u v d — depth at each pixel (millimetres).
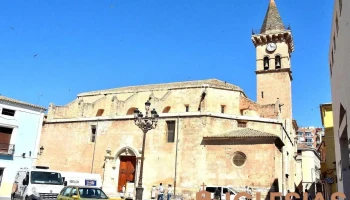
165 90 46375
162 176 39031
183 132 39875
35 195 22312
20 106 36781
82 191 19016
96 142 44406
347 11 15352
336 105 22688
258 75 53375
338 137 23156
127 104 45969
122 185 41562
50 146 47438
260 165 34844
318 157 74375
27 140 36781
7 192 34062
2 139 35188
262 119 40656
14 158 35344
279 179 36531
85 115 47500
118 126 43750
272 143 35094
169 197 34094
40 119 38500
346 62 16312
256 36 55219
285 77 51469
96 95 51531
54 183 24281
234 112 43312
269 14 57156
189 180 37469
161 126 41344
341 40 17812
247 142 36219
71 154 45500
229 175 35875
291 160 49125
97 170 42969
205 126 39156
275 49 53812
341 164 22125
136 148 41562
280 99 50531
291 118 51500
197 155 38031
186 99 44438
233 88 44562
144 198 38969
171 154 39500
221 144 37406
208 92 43406
